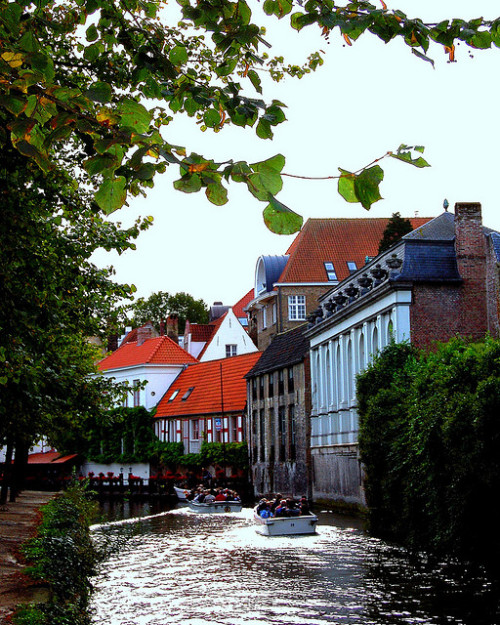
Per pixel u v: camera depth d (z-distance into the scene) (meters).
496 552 19.05
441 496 20.78
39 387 13.70
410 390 25.88
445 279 33.09
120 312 17.12
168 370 72.75
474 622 14.94
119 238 15.38
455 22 4.30
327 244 66.56
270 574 21.12
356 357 39.25
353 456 38.44
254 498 57.19
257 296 71.62
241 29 4.29
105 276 16.44
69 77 9.31
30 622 10.30
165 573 21.72
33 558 15.51
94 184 11.38
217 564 23.42
